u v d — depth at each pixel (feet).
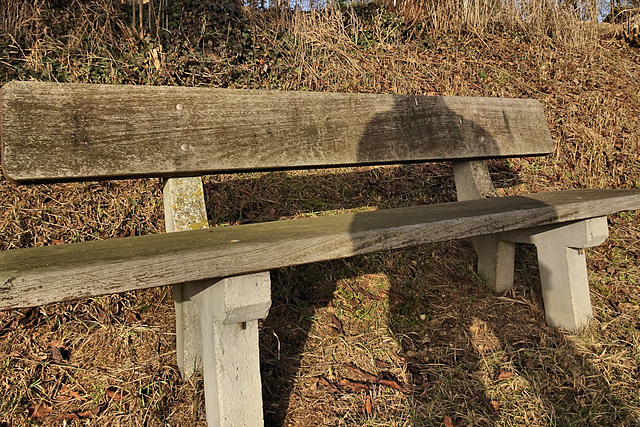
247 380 4.33
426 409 5.44
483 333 6.95
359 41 15.92
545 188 11.32
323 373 6.00
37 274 3.10
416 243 4.75
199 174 5.65
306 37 14.57
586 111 14.49
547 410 5.48
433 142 7.30
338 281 7.82
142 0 13.37
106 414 5.15
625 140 13.42
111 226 7.91
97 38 11.43
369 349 6.50
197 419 5.17
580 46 19.27
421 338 6.79
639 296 8.02
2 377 5.44
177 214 5.38
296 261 4.05
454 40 17.58
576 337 6.81
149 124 5.20
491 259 7.93
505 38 18.67
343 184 10.37
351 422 5.20
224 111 5.70
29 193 7.98
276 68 13.12
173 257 3.53
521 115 8.38
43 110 4.62
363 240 4.38
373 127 6.81
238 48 12.96
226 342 4.22
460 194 8.05
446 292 7.87
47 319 6.24
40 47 10.78
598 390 5.82
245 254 3.81
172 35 12.36
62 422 5.01
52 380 5.54
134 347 6.16
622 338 6.93
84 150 4.78
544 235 7.07
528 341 6.80
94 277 3.27
